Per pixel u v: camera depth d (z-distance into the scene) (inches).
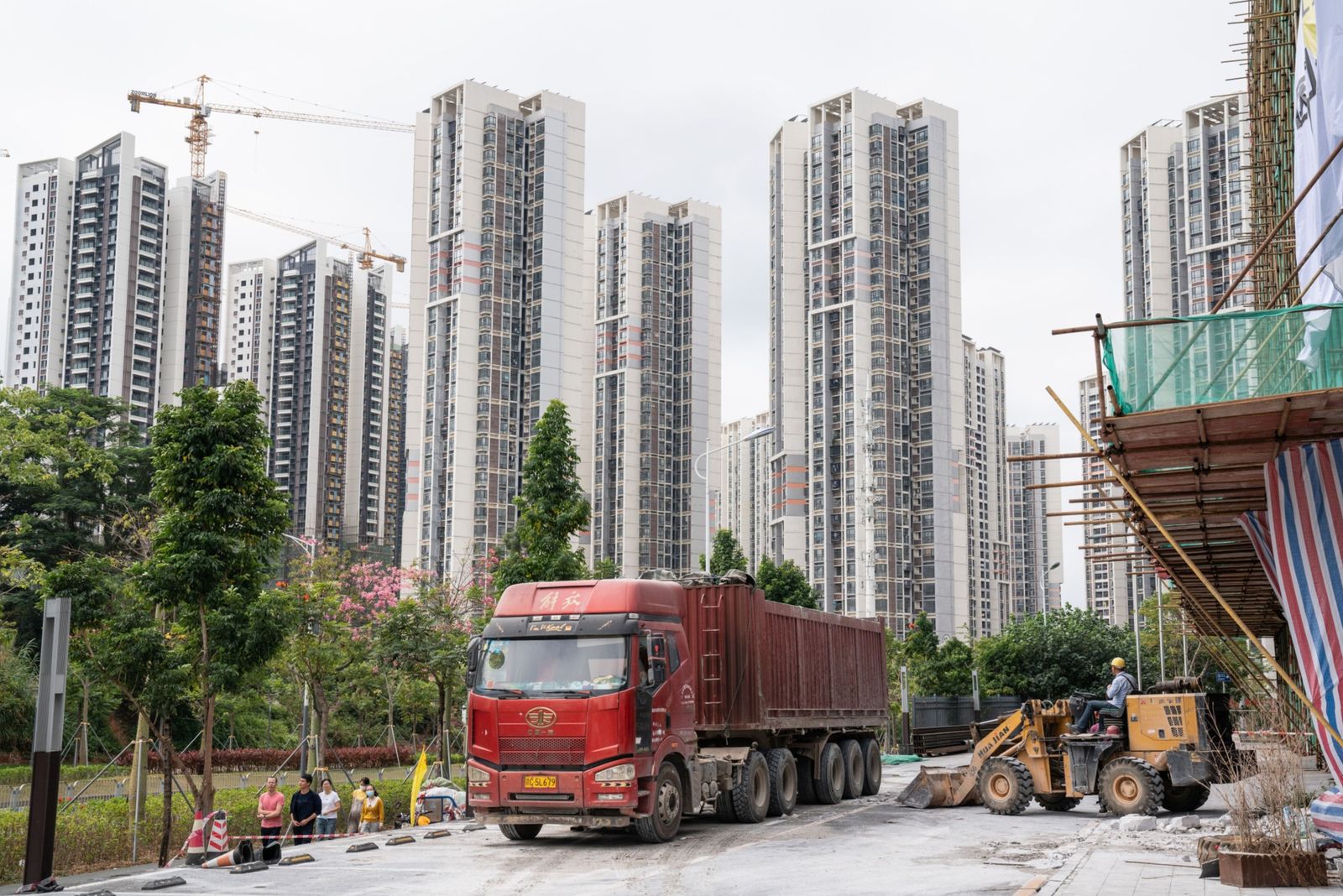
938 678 2534.5
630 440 5748.0
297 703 2233.0
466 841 737.0
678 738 697.6
